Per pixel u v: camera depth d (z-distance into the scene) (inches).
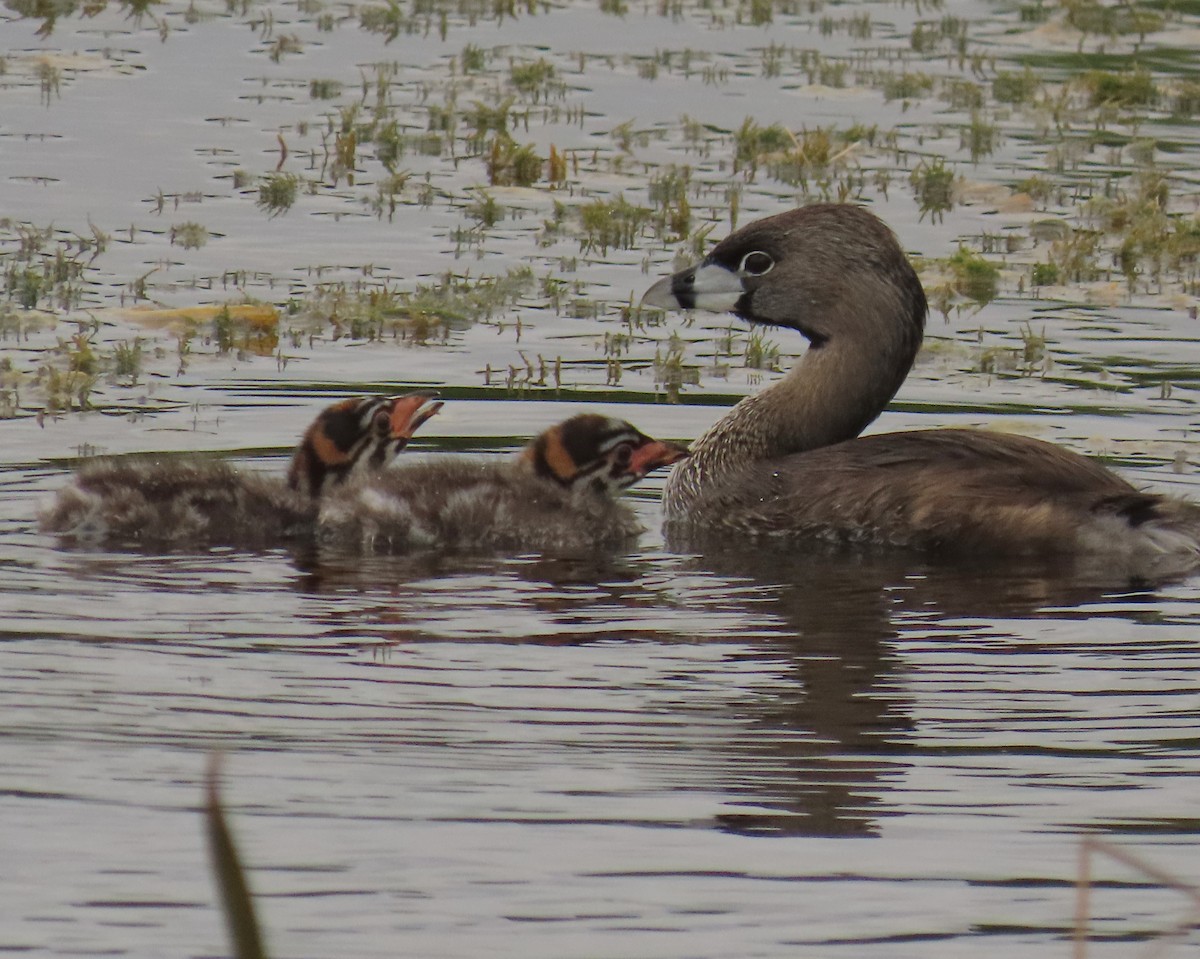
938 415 663.8
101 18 1242.6
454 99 1071.6
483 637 453.4
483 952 312.2
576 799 366.3
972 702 416.2
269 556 525.7
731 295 617.9
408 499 543.5
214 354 716.0
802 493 562.6
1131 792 373.4
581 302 794.8
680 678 427.2
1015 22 1315.2
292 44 1203.2
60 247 839.7
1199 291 832.9
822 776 379.2
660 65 1183.6
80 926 318.3
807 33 1272.1
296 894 329.7
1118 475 566.6
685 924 322.0
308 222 893.2
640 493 627.5
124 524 534.0
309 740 390.3
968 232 903.1
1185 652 448.8
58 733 390.9
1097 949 319.6
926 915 327.6
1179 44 1254.9
